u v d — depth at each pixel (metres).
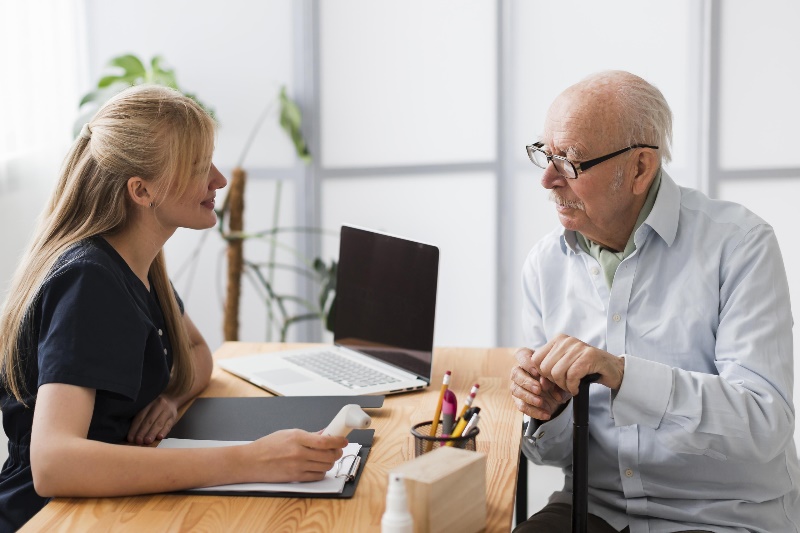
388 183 3.55
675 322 1.60
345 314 2.02
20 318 1.43
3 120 2.98
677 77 3.40
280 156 3.52
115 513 1.21
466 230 3.57
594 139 1.56
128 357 1.39
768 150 3.39
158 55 3.45
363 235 1.97
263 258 3.58
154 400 1.57
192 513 1.21
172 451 1.28
